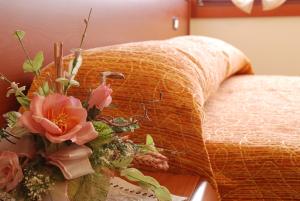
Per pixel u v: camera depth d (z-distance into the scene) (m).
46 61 1.20
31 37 1.13
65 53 1.30
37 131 0.56
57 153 0.58
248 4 2.91
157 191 0.71
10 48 1.04
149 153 0.76
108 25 1.61
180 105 1.03
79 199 0.63
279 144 1.07
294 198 1.02
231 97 1.69
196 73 1.23
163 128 1.03
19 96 0.67
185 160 1.01
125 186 0.83
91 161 0.62
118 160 0.66
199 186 0.94
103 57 1.14
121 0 1.74
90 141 0.61
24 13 1.09
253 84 1.96
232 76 2.25
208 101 1.61
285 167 1.02
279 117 1.35
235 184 1.05
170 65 1.15
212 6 3.09
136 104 1.05
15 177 0.56
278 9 2.94
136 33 1.95
